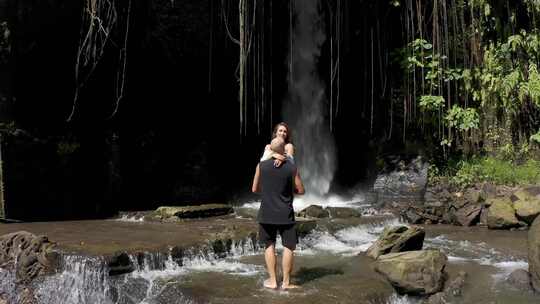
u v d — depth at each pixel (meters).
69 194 10.83
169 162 12.57
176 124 12.86
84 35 10.79
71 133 10.95
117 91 11.57
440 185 11.65
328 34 13.97
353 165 13.98
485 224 10.15
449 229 9.81
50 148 10.59
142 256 6.87
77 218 10.52
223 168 13.71
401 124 12.59
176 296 6.00
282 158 6.05
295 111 14.64
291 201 6.12
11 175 9.97
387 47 12.84
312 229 8.94
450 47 12.07
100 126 11.45
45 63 10.47
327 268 7.16
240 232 8.37
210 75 12.81
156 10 11.61
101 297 6.25
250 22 12.50
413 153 12.24
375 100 13.28
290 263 6.14
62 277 6.49
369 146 13.43
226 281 6.45
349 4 13.17
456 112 11.80
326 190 14.24
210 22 12.35
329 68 14.35
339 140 14.30
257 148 14.52
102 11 10.80
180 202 12.45
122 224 9.45
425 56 12.14
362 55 13.55
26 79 10.25
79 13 10.61
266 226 6.15
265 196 6.08
